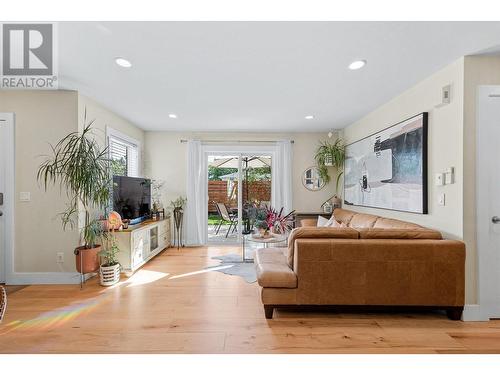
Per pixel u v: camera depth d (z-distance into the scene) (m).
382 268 2.25
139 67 2.46
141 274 3.46
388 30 1.87
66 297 2.73
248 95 3.20
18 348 1.86
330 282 2.27
